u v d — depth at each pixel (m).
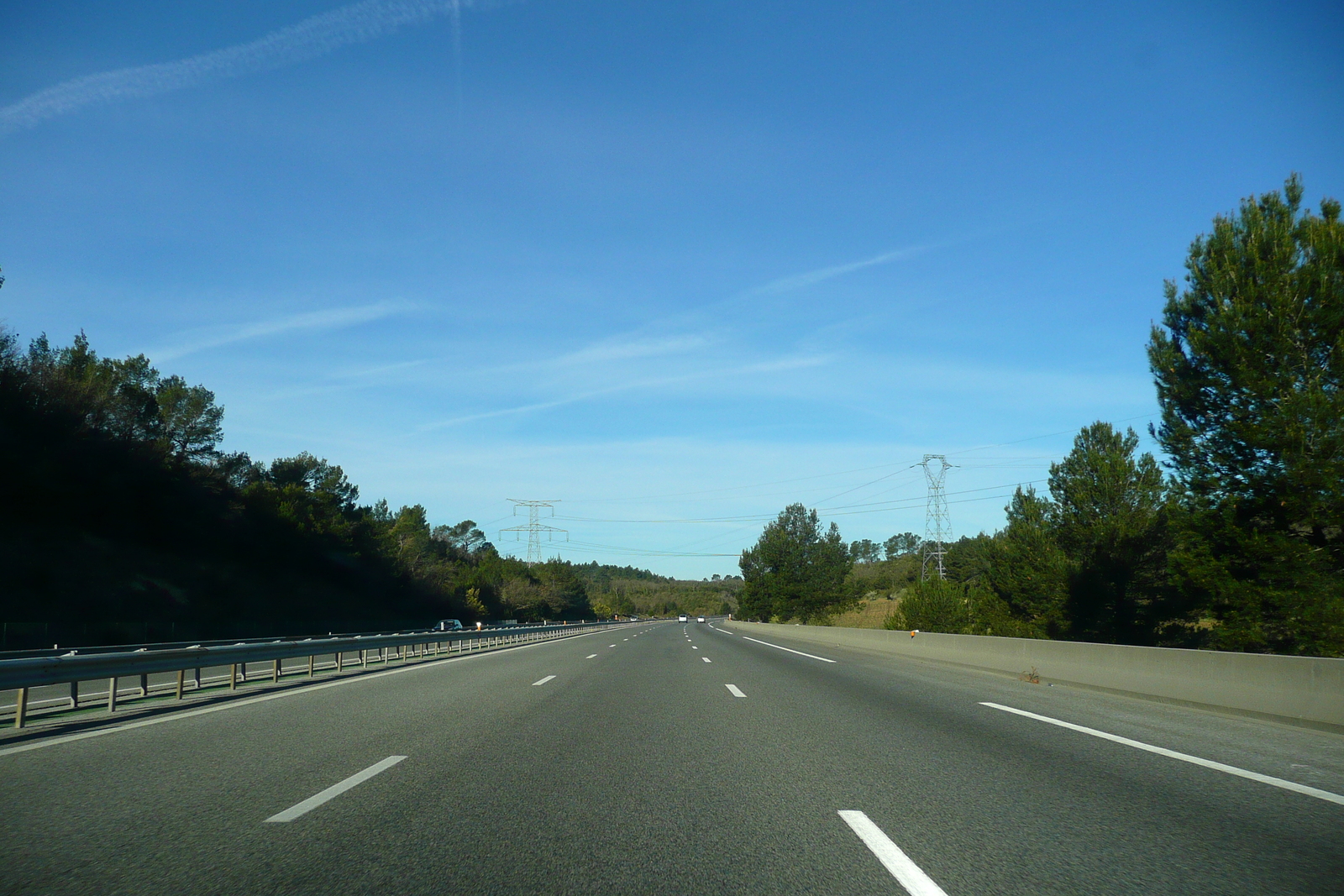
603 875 5.22
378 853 5.61
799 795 7.32
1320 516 19.80
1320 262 20.45
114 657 12.45
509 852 5.66
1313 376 20.23
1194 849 5.75
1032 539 36.66
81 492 42.25
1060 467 35.81
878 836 6.07
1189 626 32.41
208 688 16.91
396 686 16.88
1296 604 19.84
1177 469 22.91
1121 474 34.06
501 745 9.75
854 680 18.55
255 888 4.95
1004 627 38.31
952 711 13.02
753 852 5.69
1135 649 15.40
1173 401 23.02
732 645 37.97
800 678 19.17
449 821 6.42
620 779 7.93
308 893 4.88
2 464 37.50
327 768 8.35
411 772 8.19
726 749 9.58
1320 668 11.35
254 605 53.72
